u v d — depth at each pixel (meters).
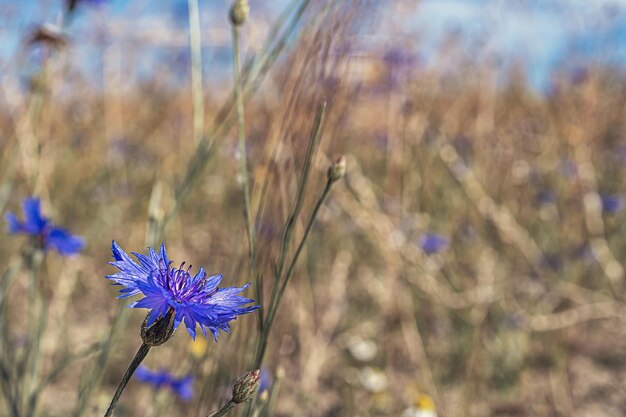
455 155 1.24
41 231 0.57
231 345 0.53
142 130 1.53
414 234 1.10
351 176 0.95
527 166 1.41
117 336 0.56
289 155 0.52
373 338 0.99
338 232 1.14
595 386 0.96
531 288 1.10
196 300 0.39
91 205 1.33
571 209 1.29
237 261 0.57
